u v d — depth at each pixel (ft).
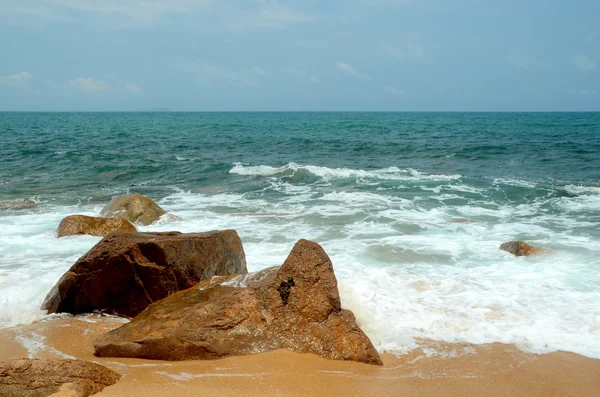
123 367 18.47
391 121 291.79
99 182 71.87
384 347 21.02
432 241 38.86
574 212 49.57
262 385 17.04
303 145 126.21
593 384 18.28
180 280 24.79
